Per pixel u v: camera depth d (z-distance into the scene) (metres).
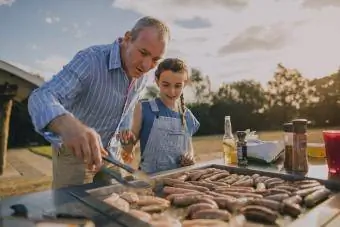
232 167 1.54
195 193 1.14
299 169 1.42
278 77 23.36
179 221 0.96
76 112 1.63
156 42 1.49
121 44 1.67
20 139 15.33
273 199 1.06
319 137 5.28
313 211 0.87
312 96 22.19
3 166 8.66
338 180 1.24
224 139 1.76
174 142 2.05
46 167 9.77
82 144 0.93
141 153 2.07
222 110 21.14
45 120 1.03
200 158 8.88
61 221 0.81
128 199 1.07
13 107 13.89
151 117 2.04
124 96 1.76
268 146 1.62
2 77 8.61
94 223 0.80
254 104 22.48
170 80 2.04
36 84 9.12
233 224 0.93
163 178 1.33
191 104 21.20
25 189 6.87
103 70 1.59
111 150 1.85
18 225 0.78
